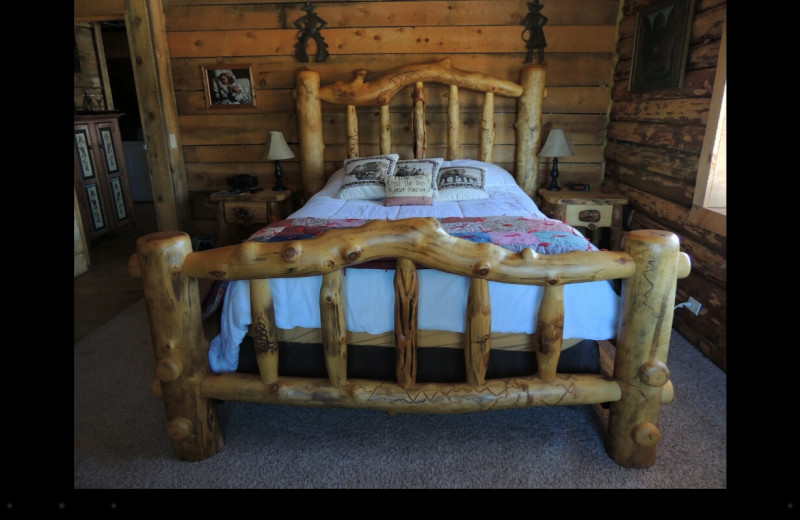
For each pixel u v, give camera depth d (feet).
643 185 10.05
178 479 5.49
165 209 12.32
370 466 5.66
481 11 11.12
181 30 11.62
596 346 5.73
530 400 5.38
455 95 11.30
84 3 11.21
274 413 6.68
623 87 10.84
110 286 11.66
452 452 5.87
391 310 5.42
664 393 5.29
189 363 5.38
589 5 11.01
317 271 4.87
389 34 11.36
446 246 4.87
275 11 11.39
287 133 12.21
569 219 10.75
